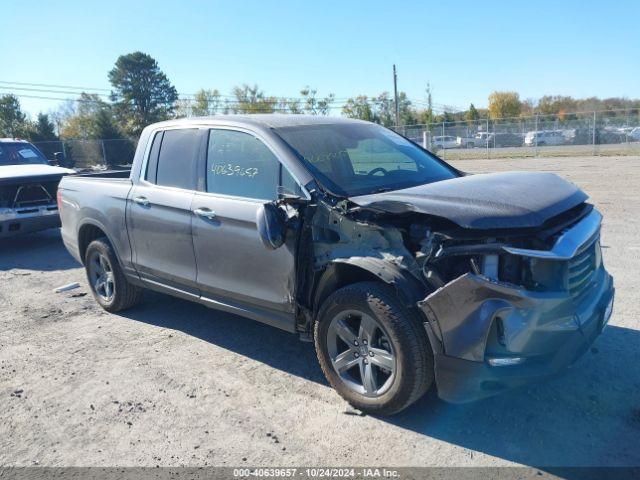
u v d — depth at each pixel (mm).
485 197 3496
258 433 3611
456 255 3279
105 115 49219
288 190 4062
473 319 3195
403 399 3510
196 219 4602
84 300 6617
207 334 5328
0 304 6629
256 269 4219
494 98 82812
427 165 4898
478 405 3791
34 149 11508
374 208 3504
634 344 4539
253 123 4492
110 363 4770
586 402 3740
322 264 3873
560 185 3949
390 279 3412
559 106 80125
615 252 7367
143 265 5301
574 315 3303
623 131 32312
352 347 3775
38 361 4895
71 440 3650
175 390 4238
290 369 4508
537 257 3145
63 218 6359
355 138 4762
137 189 5266
